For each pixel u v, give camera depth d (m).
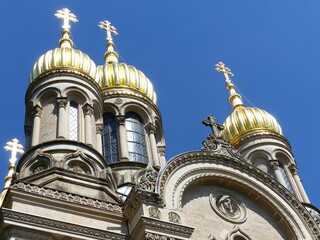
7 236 27.45
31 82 40.72
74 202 30.16
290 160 48.16
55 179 32.00
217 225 32.38
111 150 44.12
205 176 33.94
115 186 34.97
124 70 48.28
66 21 47.94
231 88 56.09
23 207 28.89
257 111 50.78
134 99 47.03
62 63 40.75
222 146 36.09
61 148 34.69
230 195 34.59
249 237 32.81
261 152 48.00
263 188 35.16
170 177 32.41
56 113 37.97
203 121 37.94
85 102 39.41
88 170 34.19
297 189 46.19
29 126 39.50
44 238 27.92
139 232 29.28
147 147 45.03
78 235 28.77
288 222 34.38
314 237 34.25
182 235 29.64
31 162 33.84
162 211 30.41
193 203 32.72
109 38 55.66
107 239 29.33
